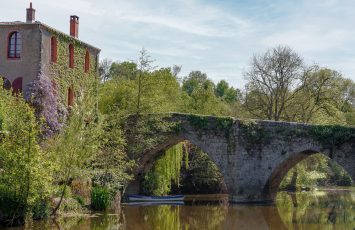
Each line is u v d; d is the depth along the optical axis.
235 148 29.95
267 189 30.45
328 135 28.81
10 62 28.69
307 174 42.53
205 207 29.89
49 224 20.03
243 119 30.14
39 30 28.39
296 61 40.72
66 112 29.77
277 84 40.62
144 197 31.88
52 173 20.55
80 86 32.03
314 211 28.75
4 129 20.50
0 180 19.00
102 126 24.97
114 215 24.59
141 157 31.31
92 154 22.89
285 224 23.89
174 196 33.22
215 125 30.34
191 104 46.62
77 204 23.64
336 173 49.75
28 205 19.34
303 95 40.62
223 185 39.84
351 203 33.12
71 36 31.62
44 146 22.59
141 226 22.20
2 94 23.72
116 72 62.78
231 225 23.42
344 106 49.97
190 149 39.28
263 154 29.94
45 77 28.45
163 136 30.91
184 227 22.69
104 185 26.97
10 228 18.69
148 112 31.52
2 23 28.89
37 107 27.67
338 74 41.44
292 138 29.56
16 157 18.69
